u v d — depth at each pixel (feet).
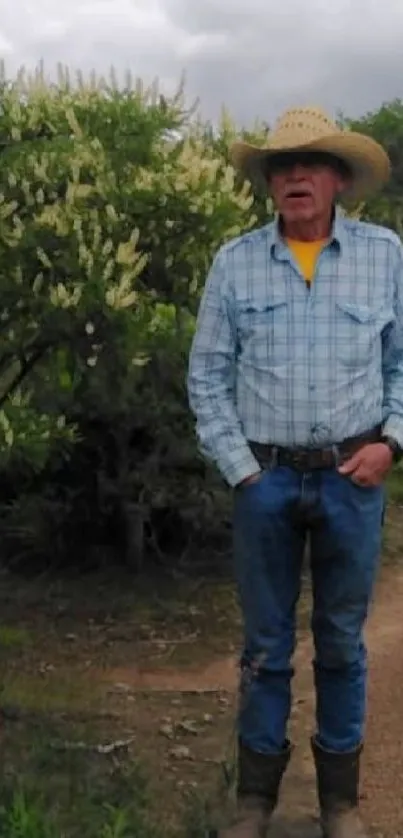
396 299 12.17
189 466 24.40
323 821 13.08
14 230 15.28
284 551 12.42
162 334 16.97
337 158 12.14
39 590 23.82
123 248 15.17
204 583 24.27
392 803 14.19
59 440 19.51
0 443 16.28
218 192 16.35
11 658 19.95
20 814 12.49
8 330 15.96
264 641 12.64
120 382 17.24
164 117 17.52
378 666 19.07
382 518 12.59
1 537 25.45
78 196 15.61
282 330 11.94
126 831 12.76
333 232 11.99
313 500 12.09
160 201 15.93
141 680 19.04
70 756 14.67
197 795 13.87
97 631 21.68
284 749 12.97
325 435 11.93
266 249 12.10
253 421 12.21
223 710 17.51
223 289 12.25
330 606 12.51
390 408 12.25
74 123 16.38
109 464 24.27
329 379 11.87
